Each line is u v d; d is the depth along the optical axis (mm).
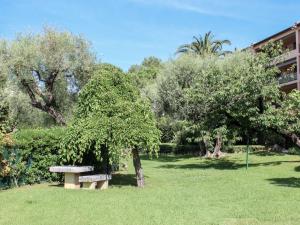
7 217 8719
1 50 28203
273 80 21906
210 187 13672
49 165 14734
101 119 14016
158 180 16109
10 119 27125
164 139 42250
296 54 41500
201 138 31609
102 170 15305
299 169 19578
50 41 28875
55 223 8141
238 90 21328
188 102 28750
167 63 33344
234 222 8203
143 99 15516
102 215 8891
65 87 31234
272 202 10492
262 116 20938
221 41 49594
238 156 30219
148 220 8375
